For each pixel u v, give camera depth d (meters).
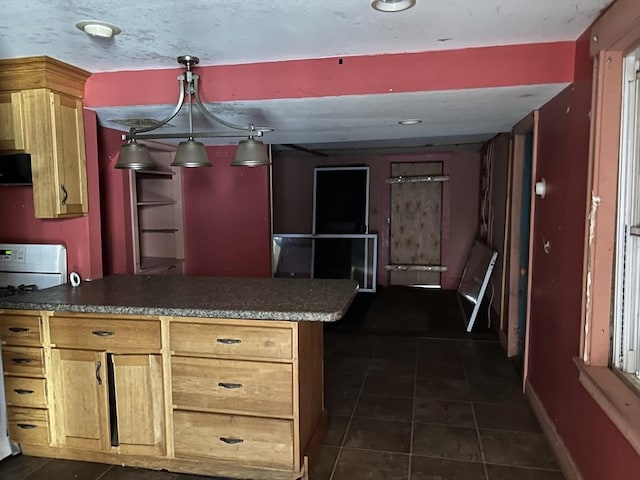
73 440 2.52
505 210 4.48
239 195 4.69
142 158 2.57
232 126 2.50
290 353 2.20
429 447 2.64
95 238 3.02
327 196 7.13
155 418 2.40
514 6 1.82
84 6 1.80
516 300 4.03
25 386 2.54
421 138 5.37
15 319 2.50
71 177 2.77
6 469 2.48
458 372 3.74
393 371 3.77
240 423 2.30
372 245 6.87
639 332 1.91
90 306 2.36
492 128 3.84
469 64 2.35
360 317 5.43
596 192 2.00
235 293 2.58
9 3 1.77
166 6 1.80
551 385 2.67
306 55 2.44
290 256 7.15
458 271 6.97
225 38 2.17
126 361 2.39
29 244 3.03
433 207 6.99
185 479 2.38
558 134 2.55
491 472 2.39
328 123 3.35
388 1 1.76
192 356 2.31
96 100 2.78
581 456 2.14
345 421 2.95
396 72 2.42
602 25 1.89
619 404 1.69
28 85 2.58
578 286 2.21
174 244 4.78
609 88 1.94
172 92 2.68
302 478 2.30
